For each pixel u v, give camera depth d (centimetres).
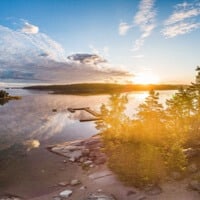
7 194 1677
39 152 2634
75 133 3631
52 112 6009
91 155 2400
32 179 1931
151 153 1819
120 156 1980
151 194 1530
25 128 3959
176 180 1691
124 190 1622
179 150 1825
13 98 10656
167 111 2905
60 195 1617
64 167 2178
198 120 2906
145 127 2372
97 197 1477
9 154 2567
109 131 2580
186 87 3098
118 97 2784
